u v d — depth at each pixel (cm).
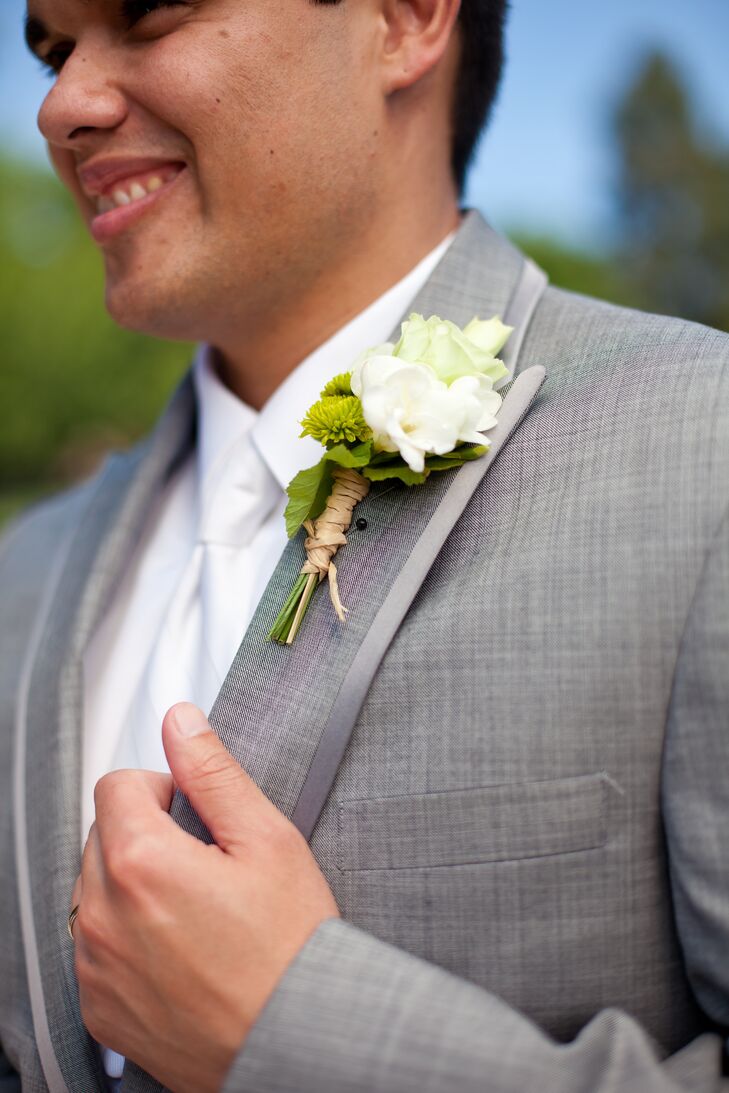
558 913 49
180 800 52
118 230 61
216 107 57
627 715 49
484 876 50
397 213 63
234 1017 47
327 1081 45
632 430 52
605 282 992
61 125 60
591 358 57
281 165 58
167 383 838
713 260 1355
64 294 827
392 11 61
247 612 60
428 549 52
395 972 47
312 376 63
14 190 832
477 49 66
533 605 51
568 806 49
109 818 50
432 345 54
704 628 48
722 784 47
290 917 48
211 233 60
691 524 49
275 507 63
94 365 832
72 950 58
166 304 61
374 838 51
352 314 64
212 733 51
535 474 53
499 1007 46
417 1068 45
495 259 63
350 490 54
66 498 84
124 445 855
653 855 49
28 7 62
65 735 63
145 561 70
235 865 49
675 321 57
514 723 50
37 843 62
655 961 50
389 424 51
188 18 57
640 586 49
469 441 53
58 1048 57
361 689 52
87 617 67
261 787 52
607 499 51
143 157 60
